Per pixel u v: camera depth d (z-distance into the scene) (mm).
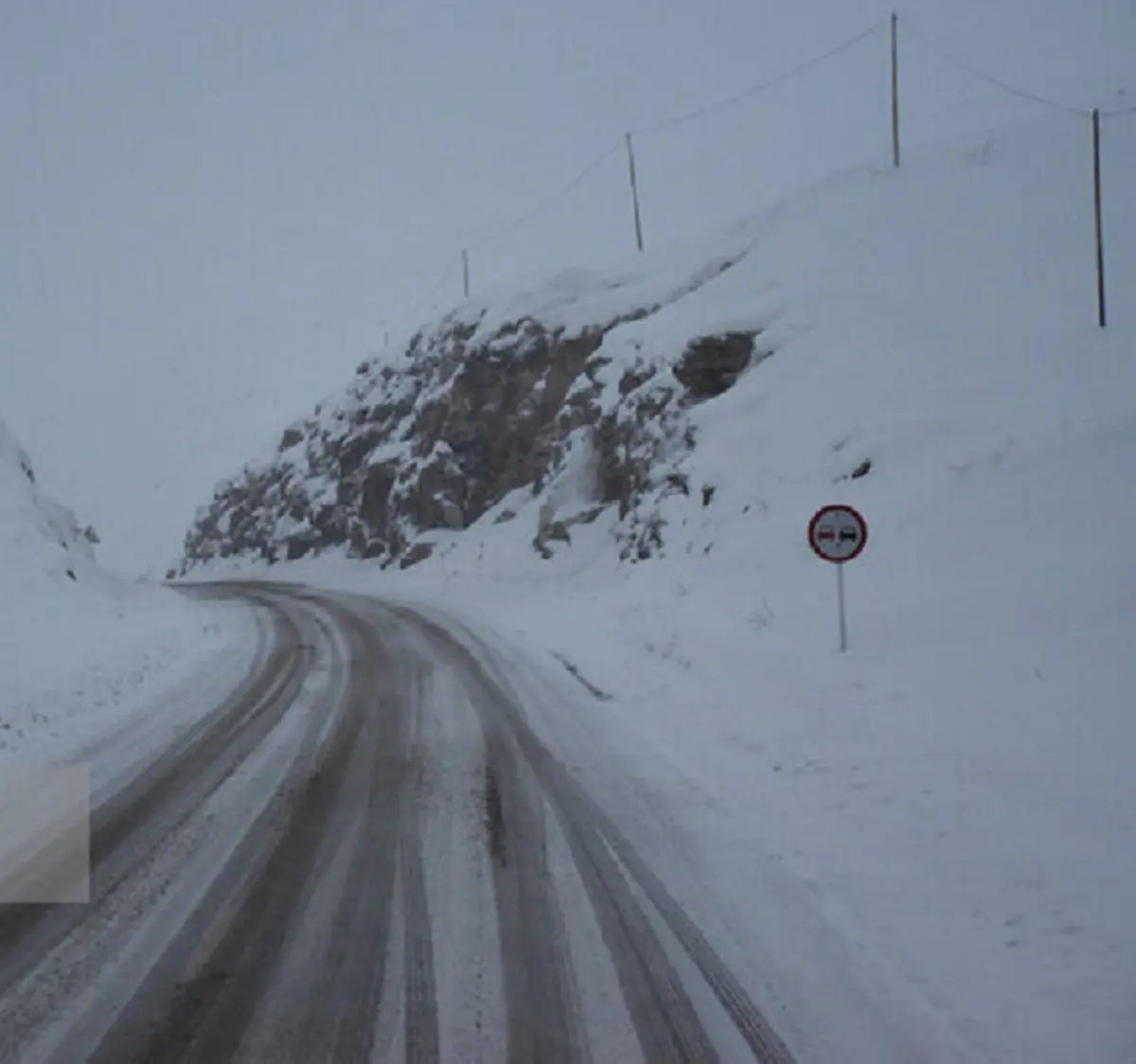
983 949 5105
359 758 9492
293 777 8828
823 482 18875
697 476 22172
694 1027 4453
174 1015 4566
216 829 7344
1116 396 16406
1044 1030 4336
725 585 17344
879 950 5184
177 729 11031
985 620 10883
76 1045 4297
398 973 4988
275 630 20766
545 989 4820
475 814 7672
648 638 16031
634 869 6457
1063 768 7215
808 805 7625
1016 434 16406
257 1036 4375
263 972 5000
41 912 5809
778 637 13117
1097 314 21078
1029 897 5590
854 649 11578
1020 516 13445
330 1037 4367
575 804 7930
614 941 5363
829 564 15414
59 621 19875
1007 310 22891
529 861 6609
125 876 6395
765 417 22547
